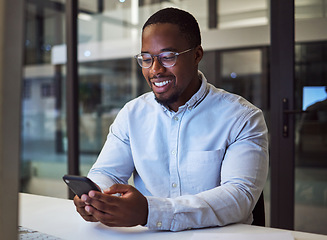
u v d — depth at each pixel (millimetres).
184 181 1258
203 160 1235
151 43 1167
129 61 4246
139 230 949
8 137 388
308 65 2428
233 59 3260
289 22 2438
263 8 3078
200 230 950
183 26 1177
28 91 5156
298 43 2445
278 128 2502
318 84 2416
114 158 1354
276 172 2510
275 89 2496
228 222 992
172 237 889
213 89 1321
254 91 3191
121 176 1352
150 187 1305
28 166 4828
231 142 1234
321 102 2420
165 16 1180
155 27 1169
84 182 881
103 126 4273
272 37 2492
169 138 1286
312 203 2479
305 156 2484
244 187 1066
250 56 3178
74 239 880
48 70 5031
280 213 2508
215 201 987
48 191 4109
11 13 379
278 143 2504
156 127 1310
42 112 5070
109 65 4258
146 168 1308
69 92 3115
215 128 1250
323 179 2449
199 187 1243
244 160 1133
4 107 381
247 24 3156
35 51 5051
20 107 397
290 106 2459
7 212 396
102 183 1238
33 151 5086
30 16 4973
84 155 4137
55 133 4980
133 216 903
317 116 2432
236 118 1234
